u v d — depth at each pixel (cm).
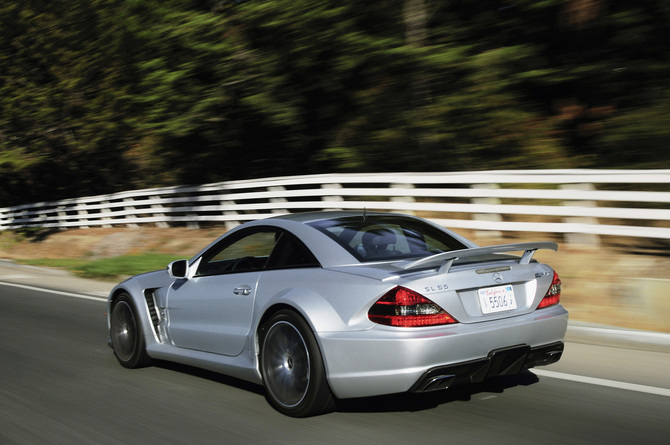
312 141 1736
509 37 1420
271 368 439
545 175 979
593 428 400
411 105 1463
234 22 1525
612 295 755
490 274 415
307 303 412
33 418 442
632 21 1284
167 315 546
